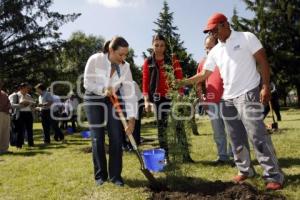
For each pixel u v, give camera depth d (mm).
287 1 32656
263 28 33531
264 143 4508
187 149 5137
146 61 6195
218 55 4840
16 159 8016
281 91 34469
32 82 28469
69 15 28703
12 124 10703
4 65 27359
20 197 4801
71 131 14945
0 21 27250
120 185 4945
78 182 5363
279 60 32094
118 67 5008
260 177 4918
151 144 9391
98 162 5105
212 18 4668
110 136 4992
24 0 27547
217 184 4629
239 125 4867
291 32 32781
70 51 30203
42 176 5938
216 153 7246
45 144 11047
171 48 6062
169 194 4414
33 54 27938
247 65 4582
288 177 4965
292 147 7414
